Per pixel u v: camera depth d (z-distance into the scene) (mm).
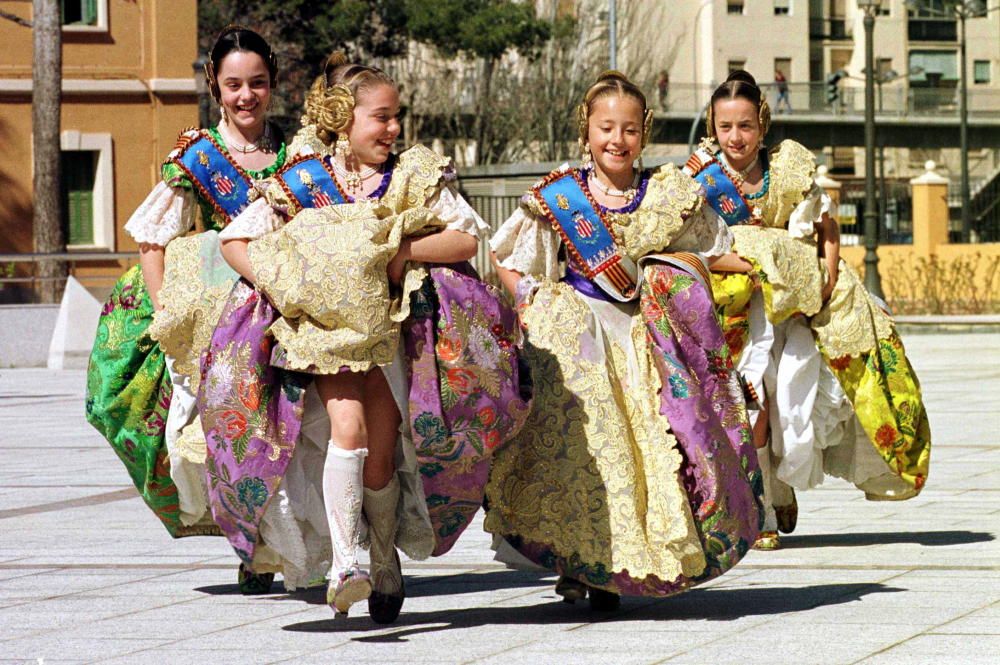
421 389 6312
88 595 7578
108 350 7617
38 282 29438
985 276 46844
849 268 9062
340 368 6160
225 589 7734
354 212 6316
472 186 33594
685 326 6789
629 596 7215
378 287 6156
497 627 6617
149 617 6996
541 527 6719
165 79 40344
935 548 8508
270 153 7793
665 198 6887
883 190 72375
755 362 8570
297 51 59938
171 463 7383
